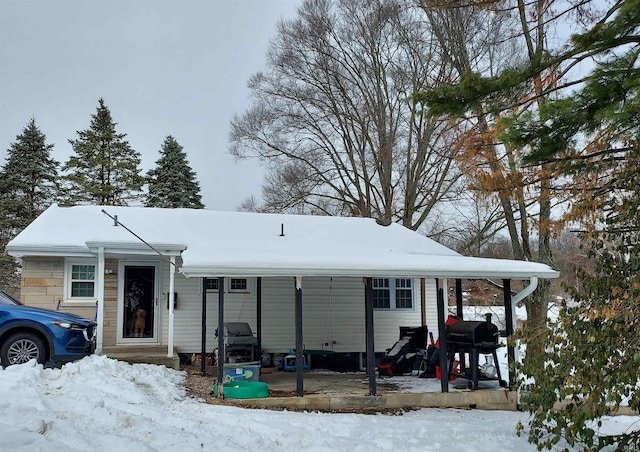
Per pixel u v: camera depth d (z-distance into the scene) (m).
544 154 6.86
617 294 5.36
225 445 6.39
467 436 8.06
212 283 14.88
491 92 6.79
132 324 14.06
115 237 13.33
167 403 8.69
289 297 15.55
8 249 12.55
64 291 13.52
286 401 9.61
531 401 6.03
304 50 27.17
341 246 14.79
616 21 5.90
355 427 8.08
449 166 25.19
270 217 17.02
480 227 25.59
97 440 5.75
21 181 34.91
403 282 16.56
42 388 8.42
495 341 11.30
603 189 7.15
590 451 5.85
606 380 5.23
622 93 6.26
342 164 28.59
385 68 26.41
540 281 16.97
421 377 13.08
